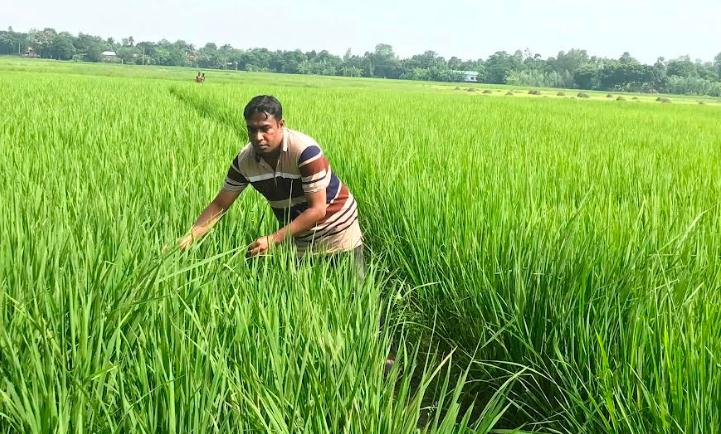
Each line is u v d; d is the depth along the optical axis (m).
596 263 3.39
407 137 9.67
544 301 3.38
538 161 7.61
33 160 5.88
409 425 2.02
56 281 2.47
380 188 5.94
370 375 2.25
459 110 20.78
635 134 13.72
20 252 2.75
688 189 5.80
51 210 3.65
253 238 4.07
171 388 1.88
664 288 3.05
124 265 2.86
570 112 23.97
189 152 6.73
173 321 2.30
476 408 3.55
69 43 183.12
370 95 30.72
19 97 17.12
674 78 165.38
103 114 12.55
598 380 2.76
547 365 3.27
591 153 9.09
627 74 164.62
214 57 186.38
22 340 2.23
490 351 3.62
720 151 10.24
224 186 3.58
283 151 3.36
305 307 2.53
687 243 3.67
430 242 4.51
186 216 4.02
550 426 3.20
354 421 2.01
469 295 3.87
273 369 2.22
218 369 2.03
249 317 2.51
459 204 4.77
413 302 4.30
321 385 2.10
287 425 2.04
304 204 3.58
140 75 74.19
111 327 2.29
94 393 1.96
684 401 2.35
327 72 187.88
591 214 4.36
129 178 5.09
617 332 3.03
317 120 12.66
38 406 1.83
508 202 4.64
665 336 2.43
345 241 3.71
